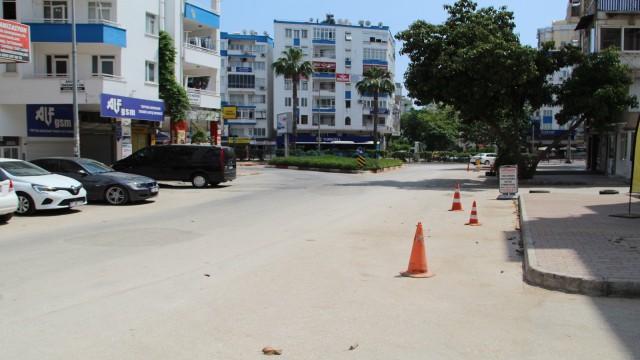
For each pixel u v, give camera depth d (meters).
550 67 26.72
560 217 12.60
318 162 42.94
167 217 13.97
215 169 23.83
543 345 4.84
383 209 15.93
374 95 70.69
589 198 17.78
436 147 96.25
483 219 13.77
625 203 15.89
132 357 4.51
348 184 27.05
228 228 11.94
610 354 4.61
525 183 26.89
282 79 83.31
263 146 86.38
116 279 7.16
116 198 17.03
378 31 85.88
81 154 29.55
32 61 27.97
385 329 5.27
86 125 29.44
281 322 5.45
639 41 30.59
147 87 30.89
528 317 5.66
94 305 5.98
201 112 36.69
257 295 6.45
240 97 86.00
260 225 12.45
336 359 4.50
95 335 5.03
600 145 36.22
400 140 94.12
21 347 4.72
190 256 8.75
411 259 7.62
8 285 6.82
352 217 14.02
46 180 14.46
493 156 64.56
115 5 28.64
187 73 39.19
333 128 84.50
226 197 19.91
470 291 6.74
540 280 6.98
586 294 6.50
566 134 27.64
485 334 5.14
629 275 6.69
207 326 5.31
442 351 4.70
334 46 84.31
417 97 27.39
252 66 86.12
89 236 10.76
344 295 6.50
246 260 8.47
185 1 35.03
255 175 35.50
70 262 8.23
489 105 26.83
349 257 8.80
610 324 5.39
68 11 28.42
